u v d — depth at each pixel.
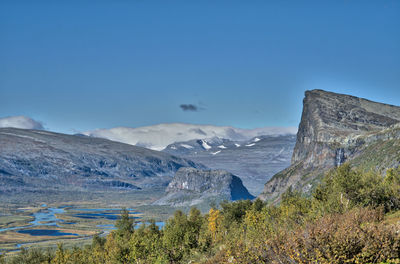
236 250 23.28
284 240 19.17
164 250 50.62
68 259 83.94
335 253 16.53
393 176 49.66
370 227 17.77
